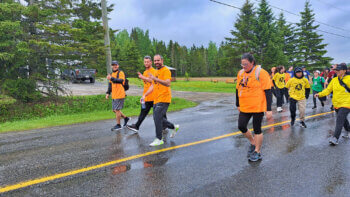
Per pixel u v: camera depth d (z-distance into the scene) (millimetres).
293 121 6648
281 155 4215
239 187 3016
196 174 3424
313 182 3137
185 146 4816
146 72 5785
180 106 12141
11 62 10680
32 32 11680
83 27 12039
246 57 3719
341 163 3797
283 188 2977
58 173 3527
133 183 3154
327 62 44531
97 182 3199
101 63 13914
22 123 8266
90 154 4418
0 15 10188
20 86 11188
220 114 9281
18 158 4285
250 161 3930
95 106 12125
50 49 11125
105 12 13305
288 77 12086
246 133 4082
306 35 45750
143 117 5988
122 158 4148
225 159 4039
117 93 6430
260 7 37531
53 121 8461
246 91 3803
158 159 4070
